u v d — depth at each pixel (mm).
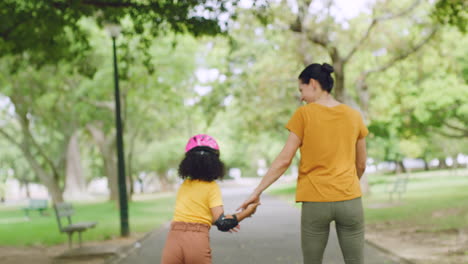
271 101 28953
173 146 47969
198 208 3520
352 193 3344
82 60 14211
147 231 14414
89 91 26109
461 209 14898
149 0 10703
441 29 21203
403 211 15875
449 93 20797
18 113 30297
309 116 3404
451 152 51812
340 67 22734
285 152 3441
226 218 3486
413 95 22281
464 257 7621
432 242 9367
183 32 11258
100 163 65188
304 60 23062
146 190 74312
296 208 21609
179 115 35406
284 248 10156
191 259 3445
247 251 9914
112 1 10695
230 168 75750
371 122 24078
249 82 28906
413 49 22484
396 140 44875
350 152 3400
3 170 60312
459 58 22047
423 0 20297
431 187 30453
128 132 38875
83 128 36281
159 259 9297
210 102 30531
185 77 27422
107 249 10047
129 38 13164
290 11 20234
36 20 10914
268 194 37688
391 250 8625
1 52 12469
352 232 3369
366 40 22688
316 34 21375
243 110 30891
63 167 51688
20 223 20734
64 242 12602
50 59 13523
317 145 3363
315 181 3354
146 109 33906
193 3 10469
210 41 25453
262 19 11477
